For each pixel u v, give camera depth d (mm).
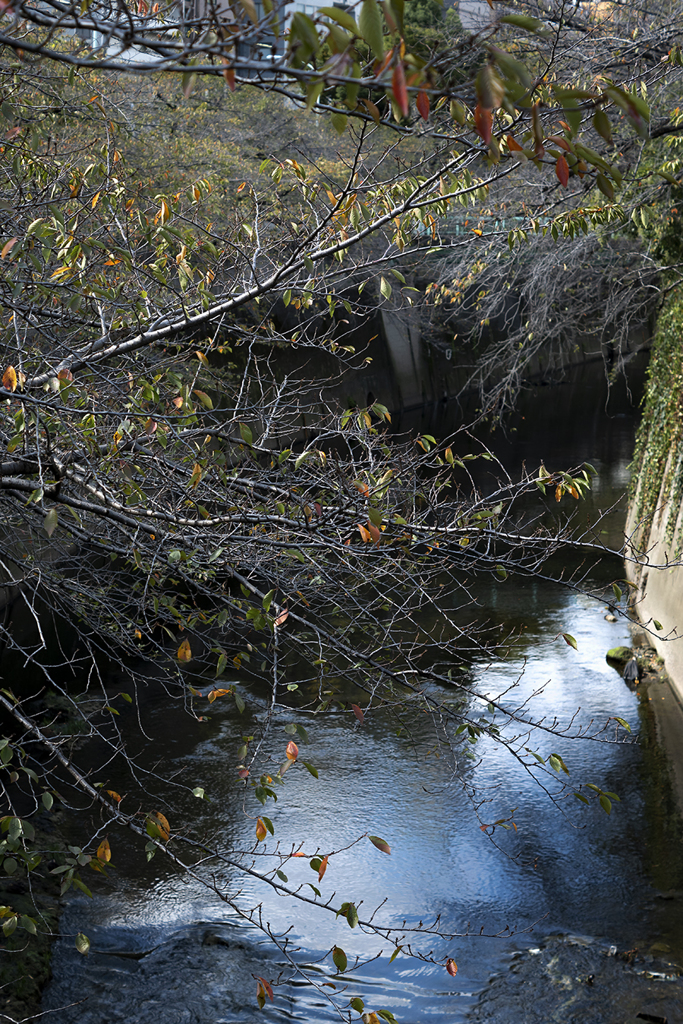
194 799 7688
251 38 1900
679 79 9562
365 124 3748
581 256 12805
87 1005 5230
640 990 5332
